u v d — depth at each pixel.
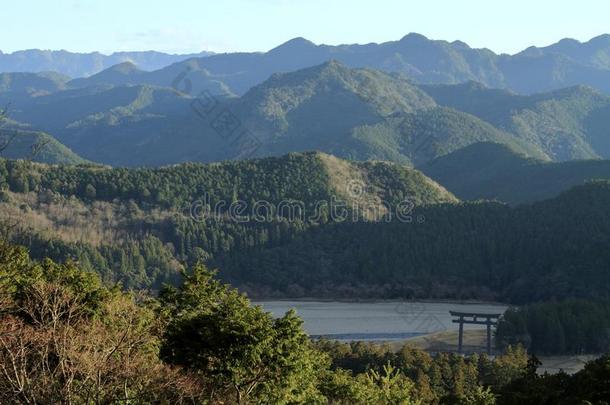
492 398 54.84
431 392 83.38
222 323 43.84
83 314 50.00
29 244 144.75
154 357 43.97
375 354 100.44
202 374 44.31
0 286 49.81
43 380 39.62
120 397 40.69
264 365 43.84
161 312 51.66
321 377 56.81
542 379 54.72
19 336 41.88
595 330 125.75
